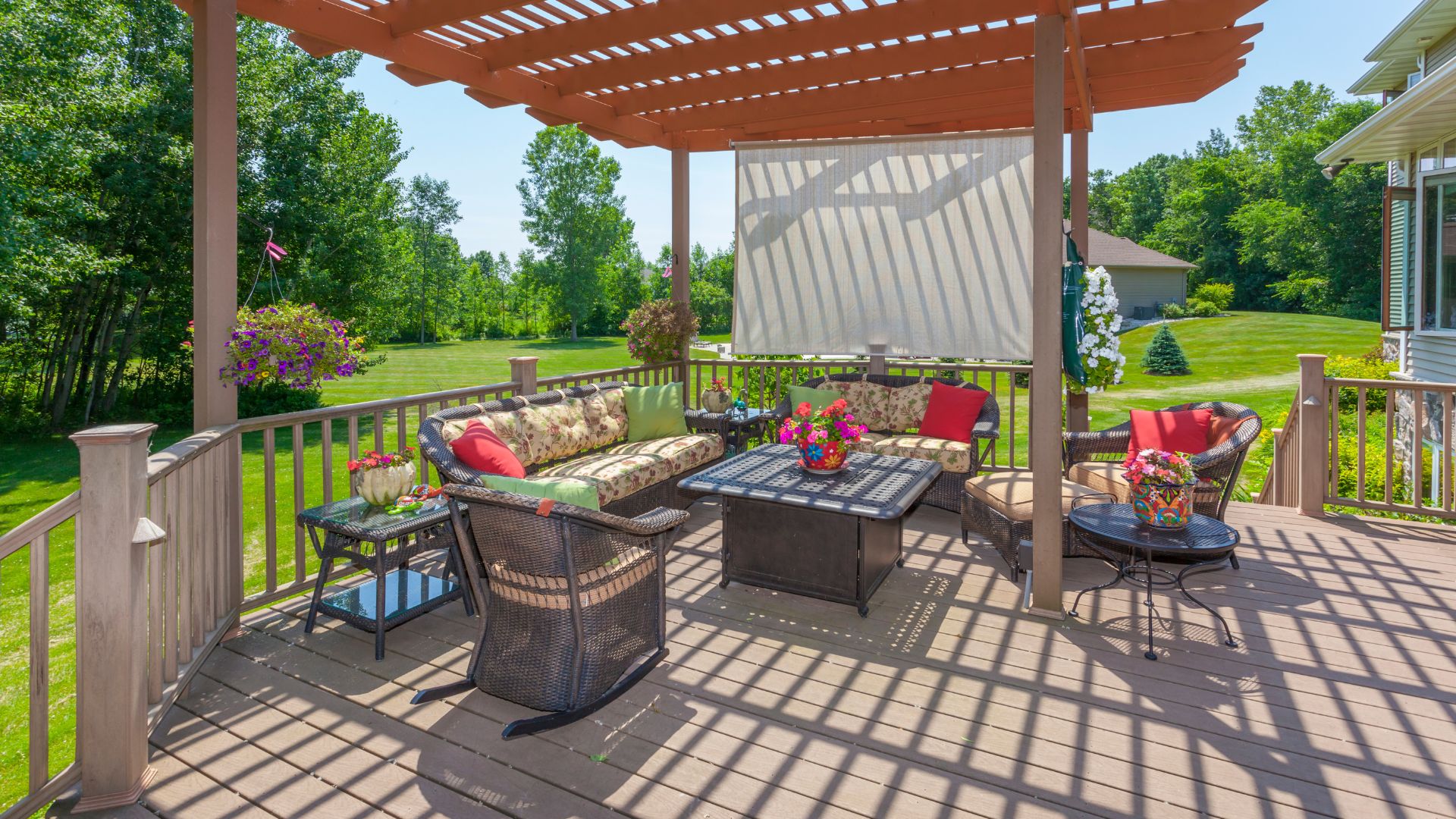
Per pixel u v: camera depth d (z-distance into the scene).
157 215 14.16
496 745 2.46
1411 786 2.20
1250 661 3.01
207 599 3.10
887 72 4.78
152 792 2.23
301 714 2.66
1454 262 7.83
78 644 2.14
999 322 6.09
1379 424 11.12
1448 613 3.43
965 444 5.17
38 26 10.95
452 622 3.47
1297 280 29.20
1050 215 3.35
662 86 5.51
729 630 3.36
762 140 6.63
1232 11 3.79
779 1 3.74
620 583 2.76
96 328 15.34
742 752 2.41
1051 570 3.46
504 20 4.23
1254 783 2.22
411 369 27.03
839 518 3.56
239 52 14.94
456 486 2.58
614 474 4.29
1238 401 15.16
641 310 6.73
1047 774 2.27
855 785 2.23
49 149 10.81
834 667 3.00
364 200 18.02
